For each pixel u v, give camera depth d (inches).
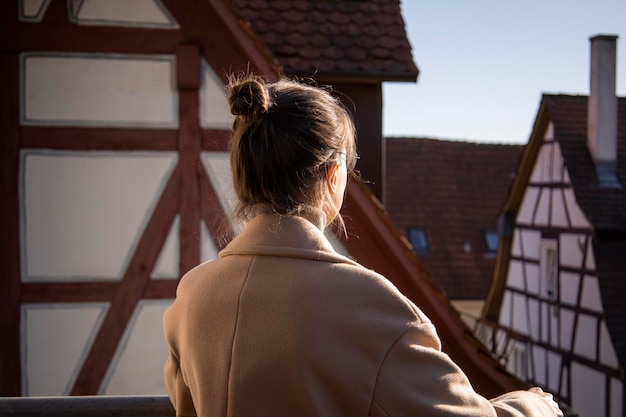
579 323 566.6
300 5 290.8
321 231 45.8
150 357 193.8
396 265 192.1
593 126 593.6
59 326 191.5
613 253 551.5
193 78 191.2
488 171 816.9
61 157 190.5
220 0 187.2
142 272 193.2
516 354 655.8
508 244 673.6
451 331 192.7
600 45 589.6
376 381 41.0
